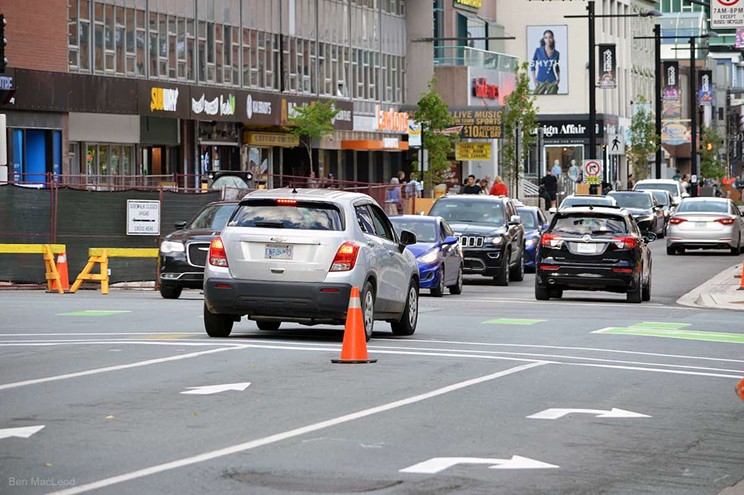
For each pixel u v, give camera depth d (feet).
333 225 129.49
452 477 69.05
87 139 344.90
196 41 392.27
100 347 125.80
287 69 448.65
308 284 127.85
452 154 582.76
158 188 246.47
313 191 135.23
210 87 386.11
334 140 490.49
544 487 67.46
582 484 68.54
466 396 97.60
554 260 205.05
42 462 71.61
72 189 231.30
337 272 128.06
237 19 416.05
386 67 538.47
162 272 200.34
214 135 403.34
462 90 563.48
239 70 417.90
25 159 318.65
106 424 83.51
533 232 289.12
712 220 336.90
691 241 337.72
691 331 155.33
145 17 366.02
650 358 125.80
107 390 97.81
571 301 209.97
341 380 104.37
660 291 233.35
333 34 485.97
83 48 339.16
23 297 200.85
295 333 143.84
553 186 482.69
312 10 469.16
